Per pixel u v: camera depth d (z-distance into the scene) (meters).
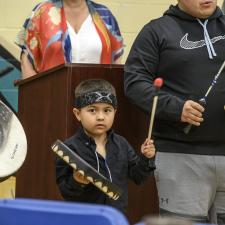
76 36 9.03
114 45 9.23
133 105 8.17
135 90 7.71
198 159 7.68
